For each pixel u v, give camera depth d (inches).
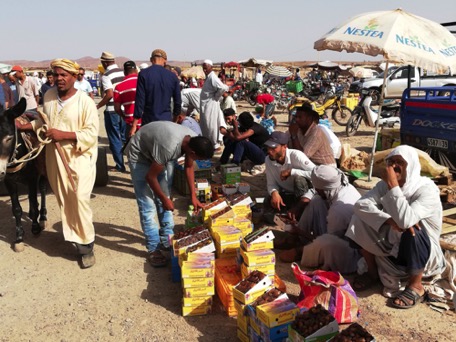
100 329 146.1
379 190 162.1
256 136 328.8
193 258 154.1
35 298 166.1
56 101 180.4
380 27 210.7
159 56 245.9
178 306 158.6
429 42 207.6
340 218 179.9
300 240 206.2
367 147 439.8
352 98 650.8
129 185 313.1
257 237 155.0
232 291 144.9
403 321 147.2
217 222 180.7
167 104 246.7
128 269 187.2
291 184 228.1
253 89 943.0
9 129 176.1
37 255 202.2
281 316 120.3
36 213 219.5
